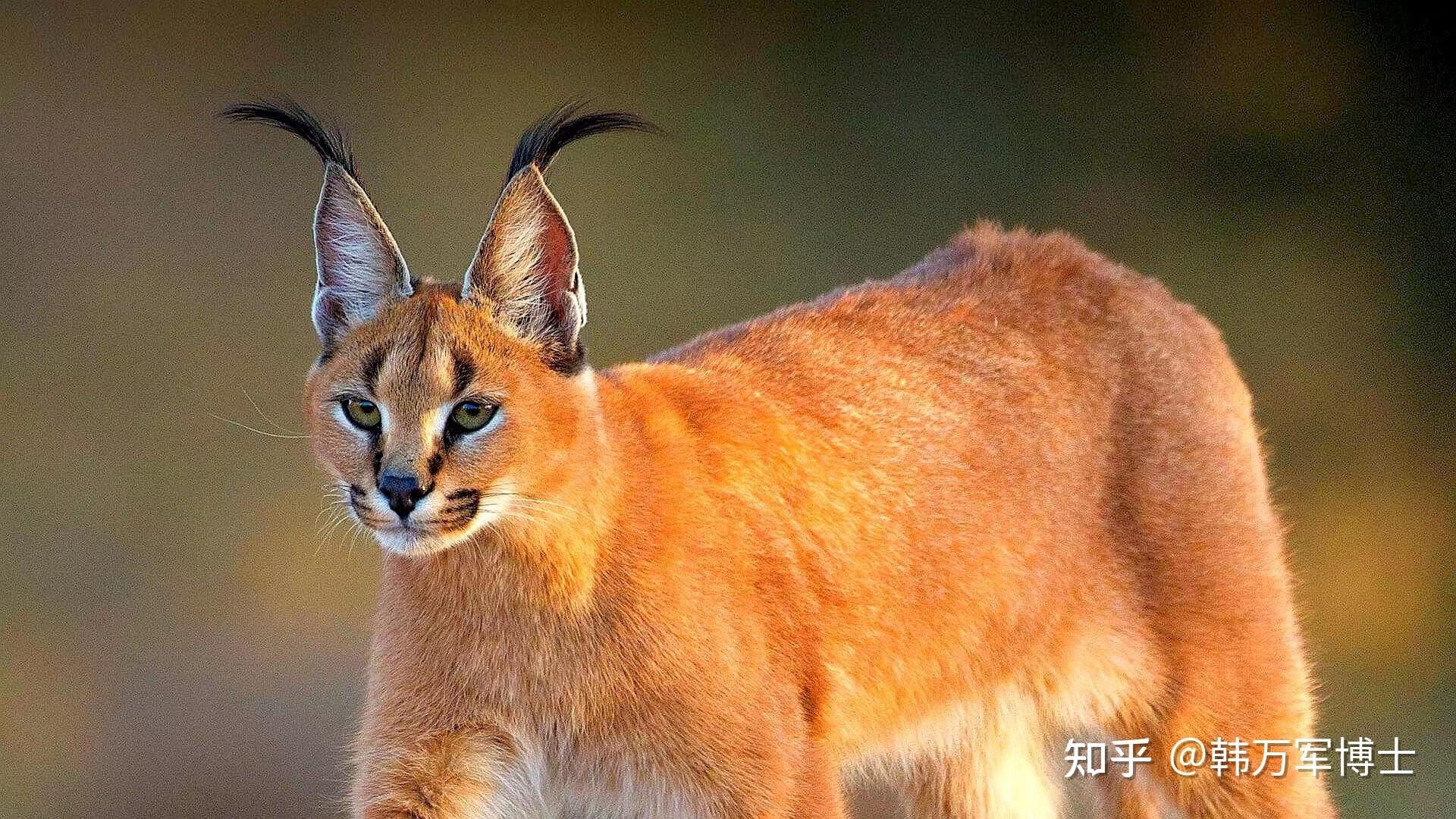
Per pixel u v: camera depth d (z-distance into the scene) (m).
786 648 10.30
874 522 10.75
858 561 10.66
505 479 9.22
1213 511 11.95
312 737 19.56
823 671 10.52
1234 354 24.80
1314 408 24.30
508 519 9.37
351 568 21.83
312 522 22.08
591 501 9.50
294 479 22.45
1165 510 11.84
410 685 9.89
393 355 9.23
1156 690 11.94
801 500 10.51
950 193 26.14
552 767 10.13
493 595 9.62
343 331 9.67
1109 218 25.75
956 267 12.09
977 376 11.39
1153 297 12.51
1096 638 11.82
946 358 11.39
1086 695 11.98
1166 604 11.87
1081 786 13.06
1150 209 25.75
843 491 10.68
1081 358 11.79
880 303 11.62
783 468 10.52
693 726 9.78
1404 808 19.94
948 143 26.30
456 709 9.88
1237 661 11.97
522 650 9.72
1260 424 24.23
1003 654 11.59
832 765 10.45
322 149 9.77
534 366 9.41
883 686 11.04
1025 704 12.07
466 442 9.16
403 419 9.13
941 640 11.20
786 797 10.02
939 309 11.66
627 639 9.66
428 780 9.88
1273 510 12.70
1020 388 11.48
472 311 9.41
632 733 9.84
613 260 24.98
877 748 11.38
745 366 10.96
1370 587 23.08
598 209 25.16
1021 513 11.34
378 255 9.59
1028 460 11.39
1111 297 12.15
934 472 11.02
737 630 9.92
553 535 9.45
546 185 9.48
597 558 9.58
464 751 9.89
